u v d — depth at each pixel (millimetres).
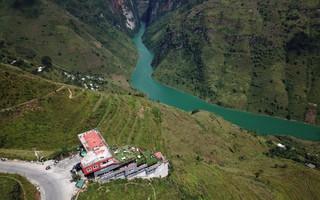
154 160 137750
